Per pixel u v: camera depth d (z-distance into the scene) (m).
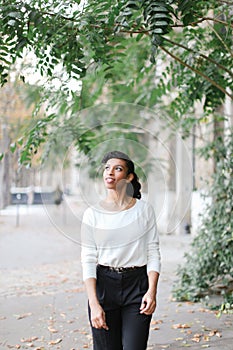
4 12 3.18
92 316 2.81
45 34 3.31
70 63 3.44
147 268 2.93
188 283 5.89
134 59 6.18
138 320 2.85
